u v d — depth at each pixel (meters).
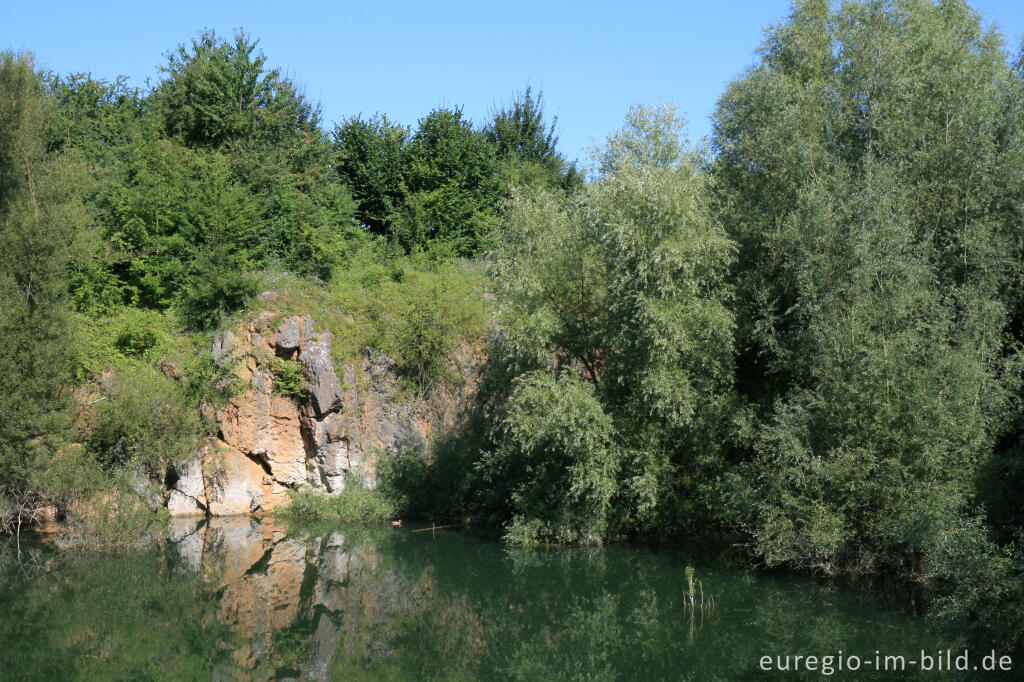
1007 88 21.31
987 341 18.72
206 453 26.78
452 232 37.56
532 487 23.86
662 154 23.91
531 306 23.30
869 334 18.27
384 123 41.12
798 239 20.72
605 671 14.48
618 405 22.36
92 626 16.61
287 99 39.56
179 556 22.38
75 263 27.41
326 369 27.42
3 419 22.05
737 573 20.31
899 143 21.20
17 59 26.02
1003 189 19.98
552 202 24.08
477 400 26.17
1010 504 18.08
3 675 13.90
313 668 14.54
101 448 24.27
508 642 16.11
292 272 32.16
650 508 22.47
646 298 20.86
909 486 17.58
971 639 14.47
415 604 18.52
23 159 25.86
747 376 23.52
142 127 34.91
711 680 13.79
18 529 23.56
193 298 27.97
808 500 18.64
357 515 26.78
